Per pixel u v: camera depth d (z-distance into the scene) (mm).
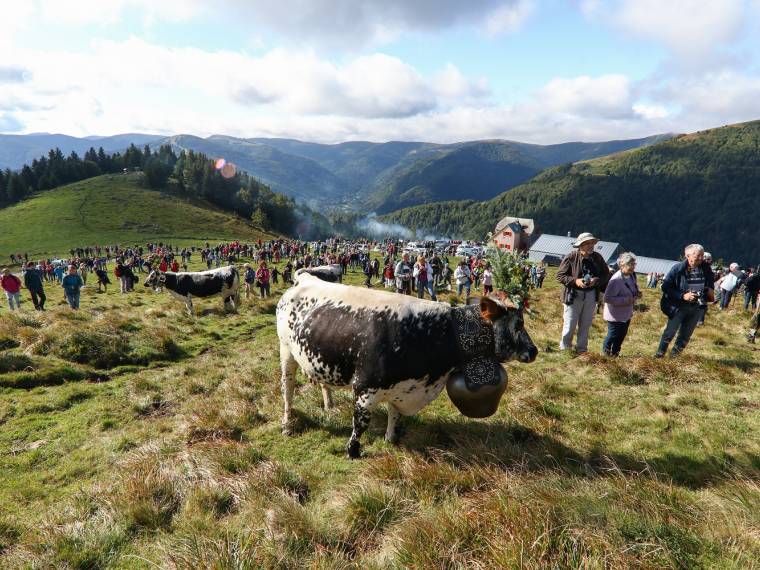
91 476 4984
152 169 145500
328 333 4992
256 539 3385
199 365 9398
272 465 4578
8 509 4348
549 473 4145
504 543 3072
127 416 6695
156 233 104438
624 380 6762
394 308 4691
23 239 91875
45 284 30078
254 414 6250
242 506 3990
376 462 4602
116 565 3408
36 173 148875
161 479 4344
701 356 7621
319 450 5242
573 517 3248
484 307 4359
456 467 4457
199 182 153500
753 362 7551
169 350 10492
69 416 6734
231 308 16688
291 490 4277
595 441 4949
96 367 9172
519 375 7277
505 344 4438
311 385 7312
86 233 97375
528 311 4602
